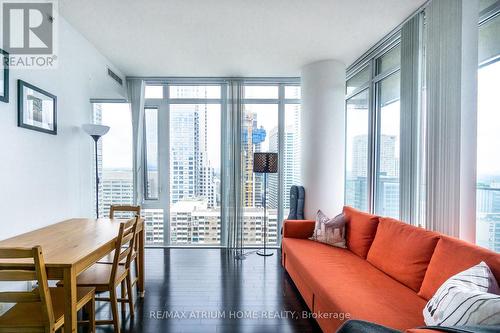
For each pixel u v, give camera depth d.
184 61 3.36
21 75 1.97
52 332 1.37
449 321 1.10
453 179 1.89
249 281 2.69
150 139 3.97
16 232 1.92
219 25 2.56
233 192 3.80
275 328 1.92
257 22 2.51
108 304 2.24
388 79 2.92
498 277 1.23
